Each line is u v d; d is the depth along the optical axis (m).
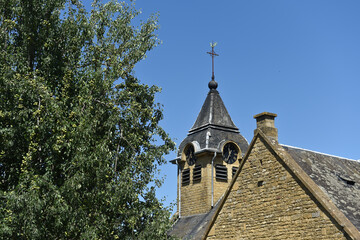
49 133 22.92
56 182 22.41
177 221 39.50
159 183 24.77
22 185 20.17
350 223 19.58
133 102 25.27
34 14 24.92
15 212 19.62
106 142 23.25
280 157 22.75
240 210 24.17
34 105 22.95
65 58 25.59
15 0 24.83
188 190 40.19
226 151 40.12
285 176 22.27
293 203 21.55
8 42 24.59
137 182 24.41
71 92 24.89
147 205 24.45
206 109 42.50
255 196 23.56
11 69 22.52
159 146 25.61
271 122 24.48
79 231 21.20
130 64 26.06
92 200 22.16
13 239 19.67
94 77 24.03
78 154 21.70
